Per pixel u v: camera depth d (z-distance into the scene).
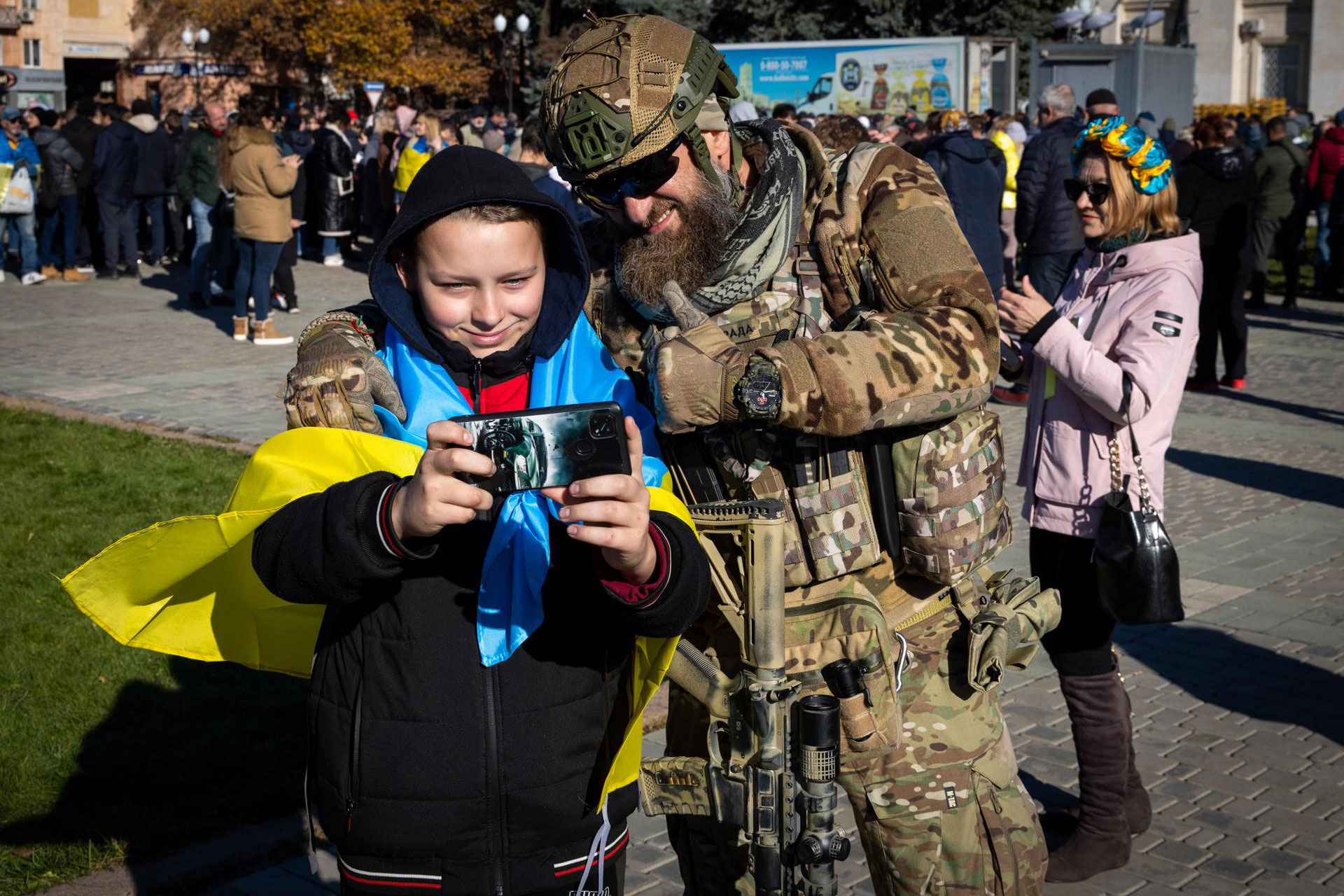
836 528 1.92
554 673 1.59
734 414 1.75
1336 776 3.80
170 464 6.92
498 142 10.74
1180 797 3.67
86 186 15.05
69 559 5.33
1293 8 38.91
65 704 3.97
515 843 1.58
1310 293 15.20
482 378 1.66
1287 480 7.30
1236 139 13.52
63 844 3.19
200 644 1.74
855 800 2.04
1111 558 2.95
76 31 44.19
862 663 1.91
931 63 22.66
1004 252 11.56
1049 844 3.40
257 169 10.73
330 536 1.40
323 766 1.62
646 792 2.01
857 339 1.78
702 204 1.81
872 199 1.93
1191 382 9.93
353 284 15.02
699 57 1.82
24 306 13.09
